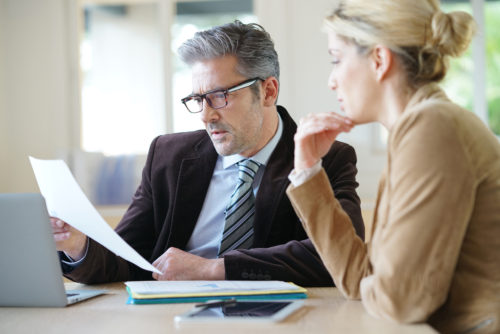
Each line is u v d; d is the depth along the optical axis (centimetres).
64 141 436
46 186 135
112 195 395
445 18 108
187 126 430
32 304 120
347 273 118
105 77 552
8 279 119
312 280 145
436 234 96
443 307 103
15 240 118
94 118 511
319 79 406
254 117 172
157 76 552
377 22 110
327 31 117
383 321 100
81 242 151
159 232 186
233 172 184
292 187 120
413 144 99
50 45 436
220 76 168
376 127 393
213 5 448
